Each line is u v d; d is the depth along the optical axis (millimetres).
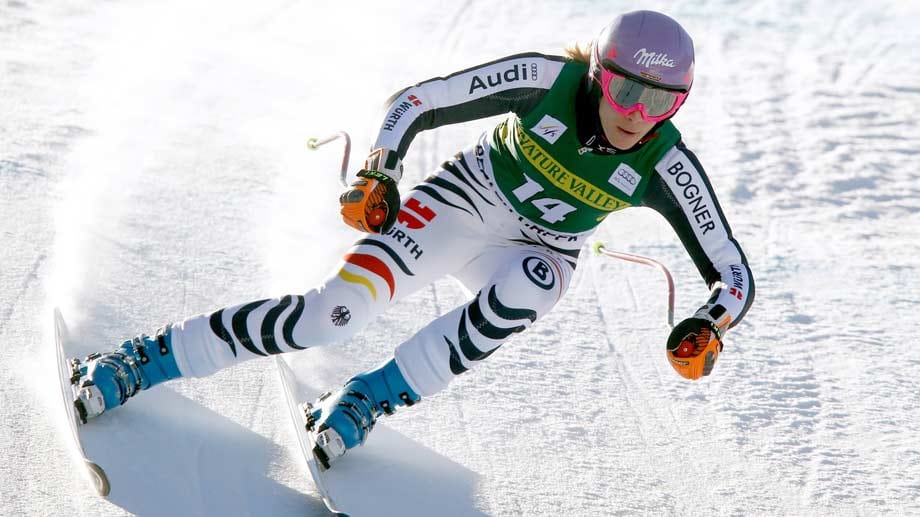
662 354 10062
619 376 9445
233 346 6652
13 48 16703
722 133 18906
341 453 6844
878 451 8539
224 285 9664
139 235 10367
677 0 30703
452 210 7082
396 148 6328
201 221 11148
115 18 20375
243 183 12727
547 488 7289
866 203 15852
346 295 6562
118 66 17047
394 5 26609
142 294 9070
